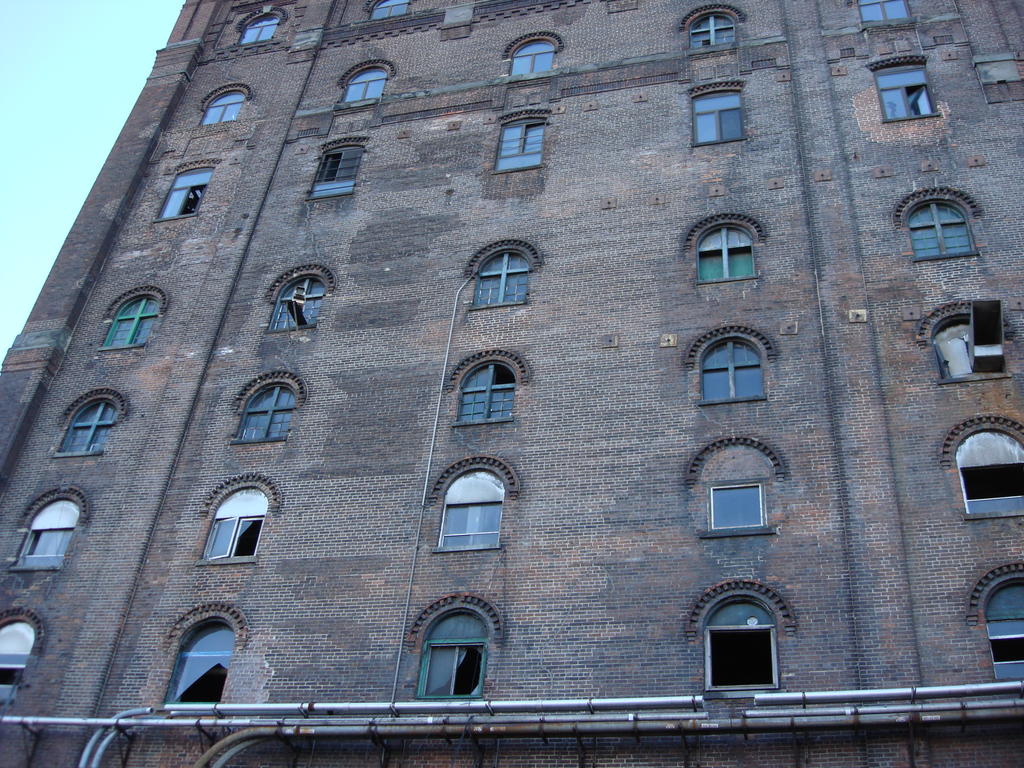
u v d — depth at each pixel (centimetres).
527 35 3453
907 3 3084
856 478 2141
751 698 1936
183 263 3120
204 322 2922
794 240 2586
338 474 2486
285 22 3922
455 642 2162
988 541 2000
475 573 2233
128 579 2439
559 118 3120
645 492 2252
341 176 3209
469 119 3231
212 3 4081
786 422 2264
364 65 3594
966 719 1766
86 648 2348
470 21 3594
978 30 2941
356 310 2814
